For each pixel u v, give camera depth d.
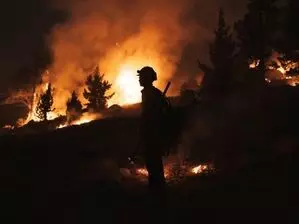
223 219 5.70
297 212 5.51
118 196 7.91
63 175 11.45
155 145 7.77
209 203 6.51
